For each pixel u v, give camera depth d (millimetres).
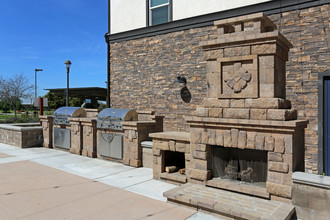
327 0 6426
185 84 8906
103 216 4176
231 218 4059
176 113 9133
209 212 4305
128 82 10547
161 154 6180
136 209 4473
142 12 10328
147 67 9953
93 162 8086
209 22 8406
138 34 10148
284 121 4191
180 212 4371
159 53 9602
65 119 9836
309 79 6637
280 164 4305
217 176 5285
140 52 10156
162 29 9453
